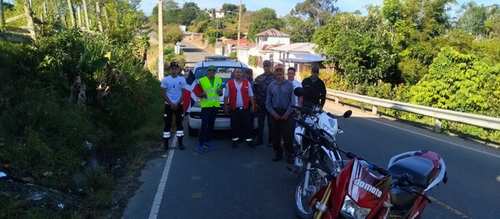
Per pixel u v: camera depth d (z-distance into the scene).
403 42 33.47
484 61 24.25
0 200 5.71
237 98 10.74
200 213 6.61
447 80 22.05
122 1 29.16
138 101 13.74
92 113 10.63
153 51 58.59
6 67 9.87
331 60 33.62
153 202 7.04
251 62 69.81
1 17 13.62
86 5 20.38
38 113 8.50
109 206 6.80
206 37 122.62
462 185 8.36
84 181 7.45
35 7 17.38
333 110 22.11
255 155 10.21
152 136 11.81
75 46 11.46
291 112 9.26
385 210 4.48
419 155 6.19
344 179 4.45
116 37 22.92
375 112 20.95
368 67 32.06
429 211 6.96
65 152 7.95
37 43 10.85
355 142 12.23
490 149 12.09
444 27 35.12
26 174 6.93
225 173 8.72
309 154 6.21
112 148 10.00
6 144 7.38
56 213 5.93
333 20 36.75
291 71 9.84
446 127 16.89
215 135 12.37
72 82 10.92
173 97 10.55
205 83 10.48
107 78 12.20
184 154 10.24
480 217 6.78
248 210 6.75
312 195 5.17
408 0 34.00
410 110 17.55
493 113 20.48
